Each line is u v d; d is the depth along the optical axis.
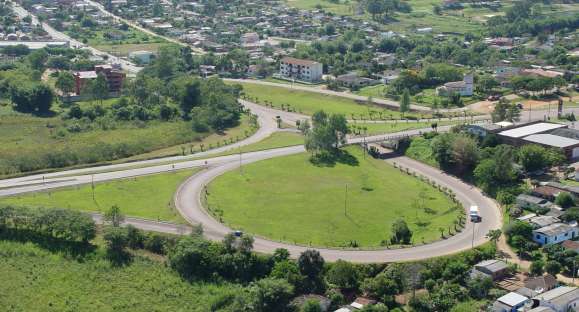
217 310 194.12
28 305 198.00
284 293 195.25
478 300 197.25
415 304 194.12
